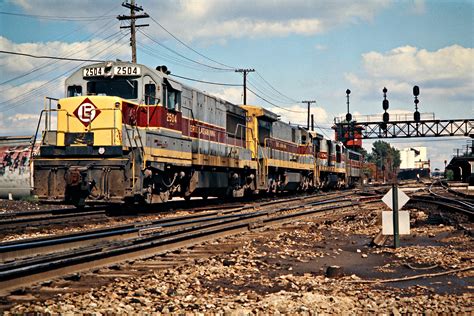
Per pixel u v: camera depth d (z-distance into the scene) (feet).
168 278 28.32
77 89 60.64
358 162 211.41
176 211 67.41
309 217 65.26
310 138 134.21
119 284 26.50
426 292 26.63
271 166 103.19
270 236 46.50
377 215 68.74
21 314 21.06
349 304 23.41
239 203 87.10
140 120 59.31
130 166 55.83
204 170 76.18
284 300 23.58
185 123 69.05
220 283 28.37
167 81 63.16
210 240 42.55
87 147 56.24
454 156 241.96
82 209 65.62
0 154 102.01
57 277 26.73
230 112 86.69
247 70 168.45
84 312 21.52
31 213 62.49
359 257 38.17
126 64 59.52
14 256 33.30
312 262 35.81
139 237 39.34
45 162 57.57
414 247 41.50
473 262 33.78
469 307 23.31
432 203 87.35
